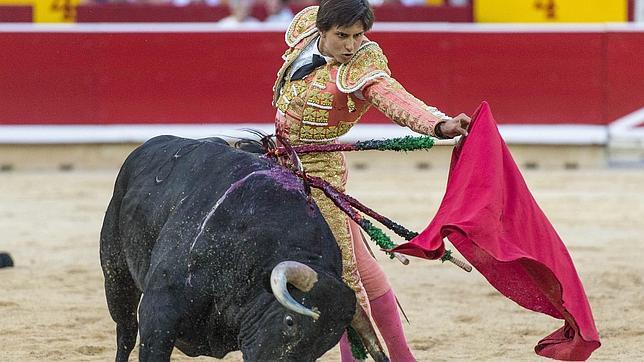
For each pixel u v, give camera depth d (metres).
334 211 9.15
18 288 15.48
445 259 8.65
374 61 8.95
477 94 28.30
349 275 9.20
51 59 28.42
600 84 28.34
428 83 28.20
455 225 8.19
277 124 9.50
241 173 8.51
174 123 28.41
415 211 21.47
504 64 28.30
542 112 28.36
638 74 28.31
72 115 28.52
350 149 8.99
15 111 28.45
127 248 9.24
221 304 8.19
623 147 30.00
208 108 28.34
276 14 32.97
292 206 8.28
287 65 9.39
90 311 14.18
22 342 12.62
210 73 28.27
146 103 28.45
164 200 8.84
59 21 33.34
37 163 28.52
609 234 19.73
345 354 9.93
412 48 28.16
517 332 13.19
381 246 8.80
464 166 8.50
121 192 9.50
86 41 28.42
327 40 8.95
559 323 13.62
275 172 8.52
